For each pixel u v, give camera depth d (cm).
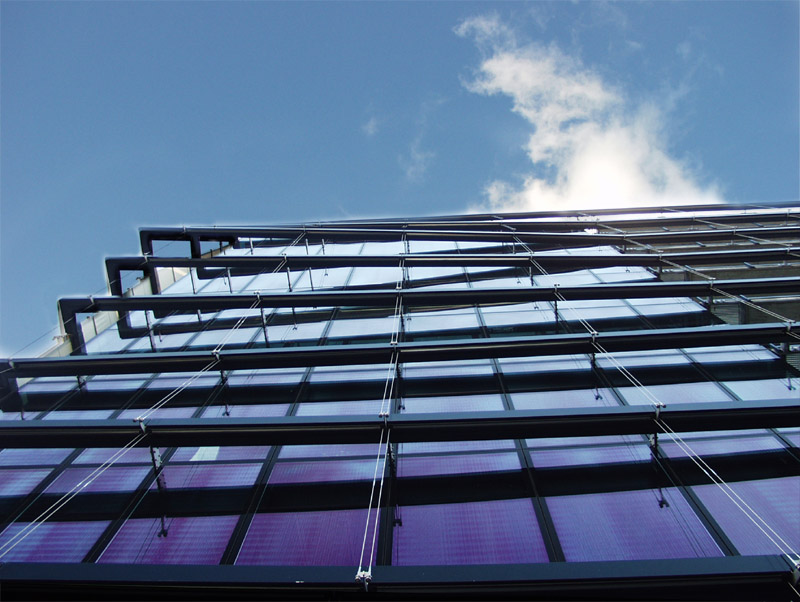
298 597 428
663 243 1605
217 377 917
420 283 1416
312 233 1817
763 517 531
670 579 414
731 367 807
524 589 419
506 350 804
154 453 672
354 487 622
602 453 642
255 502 611
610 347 790
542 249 1691
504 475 623
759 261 1241
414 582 426
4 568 449
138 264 1438
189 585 432
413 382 844
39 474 683
